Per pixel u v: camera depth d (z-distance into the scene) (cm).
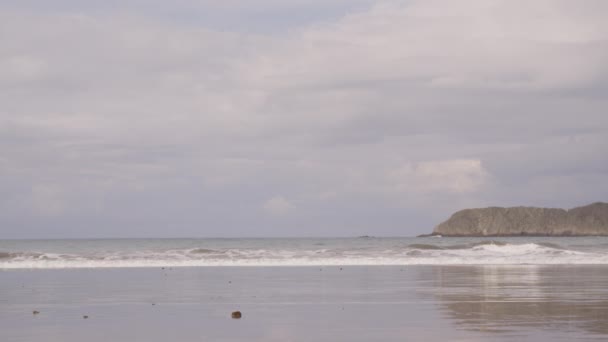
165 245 8450
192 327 1262
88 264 3597
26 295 1928
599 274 2736
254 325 1282
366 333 1168
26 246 8044
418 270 3084
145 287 2194
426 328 1219
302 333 1176
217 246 7862
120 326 1283
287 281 2441
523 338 1093
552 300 1706
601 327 1216
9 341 1113
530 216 19300
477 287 2130
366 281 2423
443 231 19662
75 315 1461
